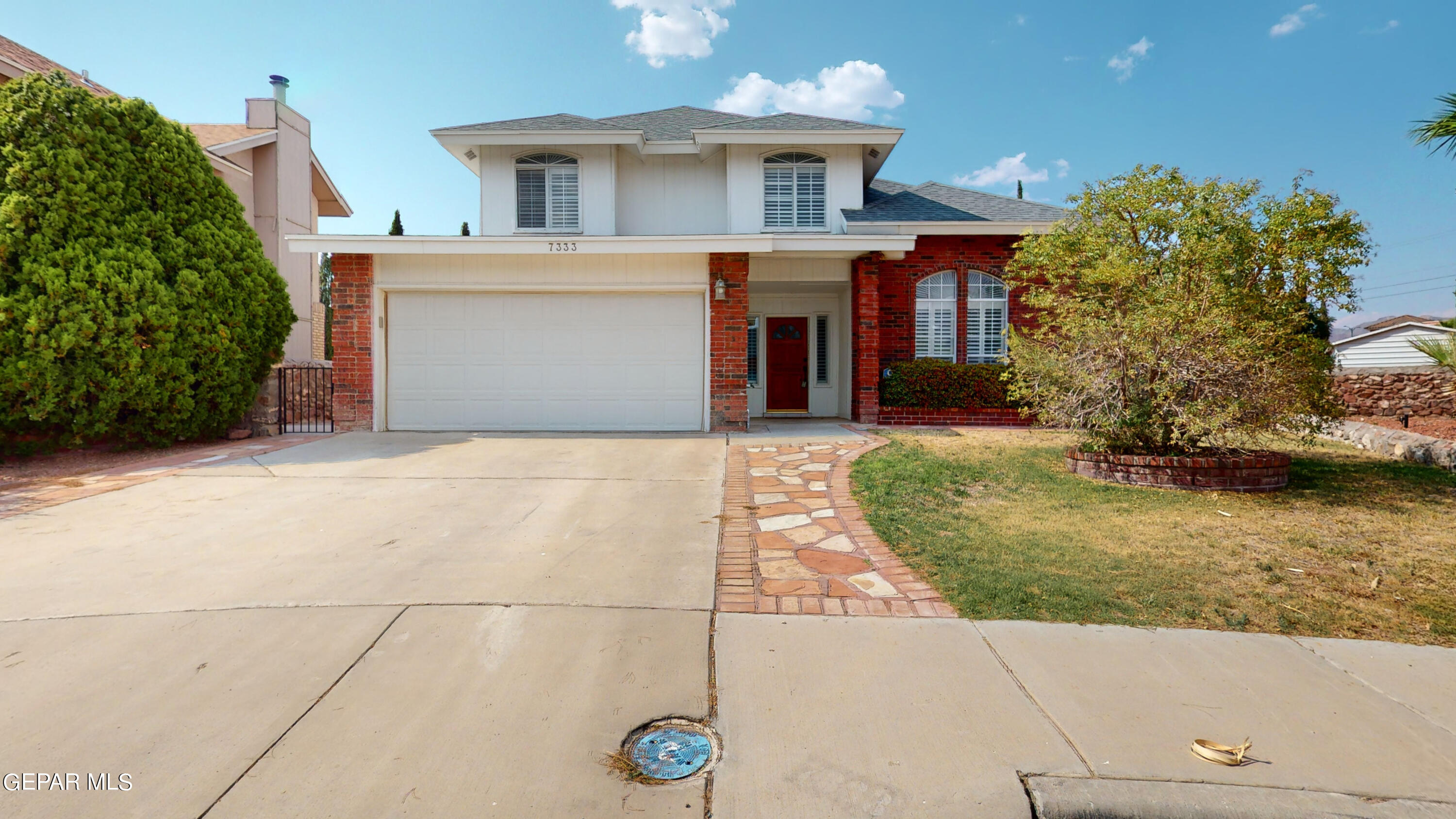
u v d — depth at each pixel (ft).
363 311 36.96
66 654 10.94
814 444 31.73
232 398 33.60
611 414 37.65
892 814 7.68
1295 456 27.94
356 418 37.19
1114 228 28.53
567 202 48.49
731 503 20.94
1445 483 22.80
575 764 8.45
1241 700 9.79
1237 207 25.67
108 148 29.53
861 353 40.57
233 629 11.89
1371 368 42.63
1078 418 23.67
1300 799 7.84
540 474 25.27
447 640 11.55
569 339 37.58
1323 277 23.91
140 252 29.60
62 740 8.73
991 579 14.14
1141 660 10.91
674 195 50.14
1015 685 10.20
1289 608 12.82
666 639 11.62
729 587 14.01
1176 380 22.26
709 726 9.25
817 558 15.78
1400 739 8.89
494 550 16.33
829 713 9.53
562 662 10.87
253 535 17.52
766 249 35.78
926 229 42.11
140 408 29.78
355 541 16.96
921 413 40.47
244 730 9.00
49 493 22.15
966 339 43.47
